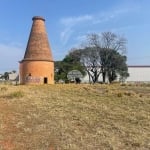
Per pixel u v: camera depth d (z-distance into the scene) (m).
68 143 12.95
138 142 13.49
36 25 60.03
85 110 19.88
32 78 57.97
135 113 19.45
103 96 26.91
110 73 96.31
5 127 14.86
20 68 61.75
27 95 26.38
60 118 17.22
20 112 18.53
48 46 60.38
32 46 59.19
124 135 14.55
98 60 94.88
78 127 15.53
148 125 16.61
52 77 60.00
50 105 21.25
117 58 95.50
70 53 97.38
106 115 18.55
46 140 13.27
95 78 94.69
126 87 40.47
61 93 29.47
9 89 32.28
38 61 58.22
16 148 12.15
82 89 33.12
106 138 13.91
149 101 24.50
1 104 21.23
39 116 17.50
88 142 13.29
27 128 14.84
